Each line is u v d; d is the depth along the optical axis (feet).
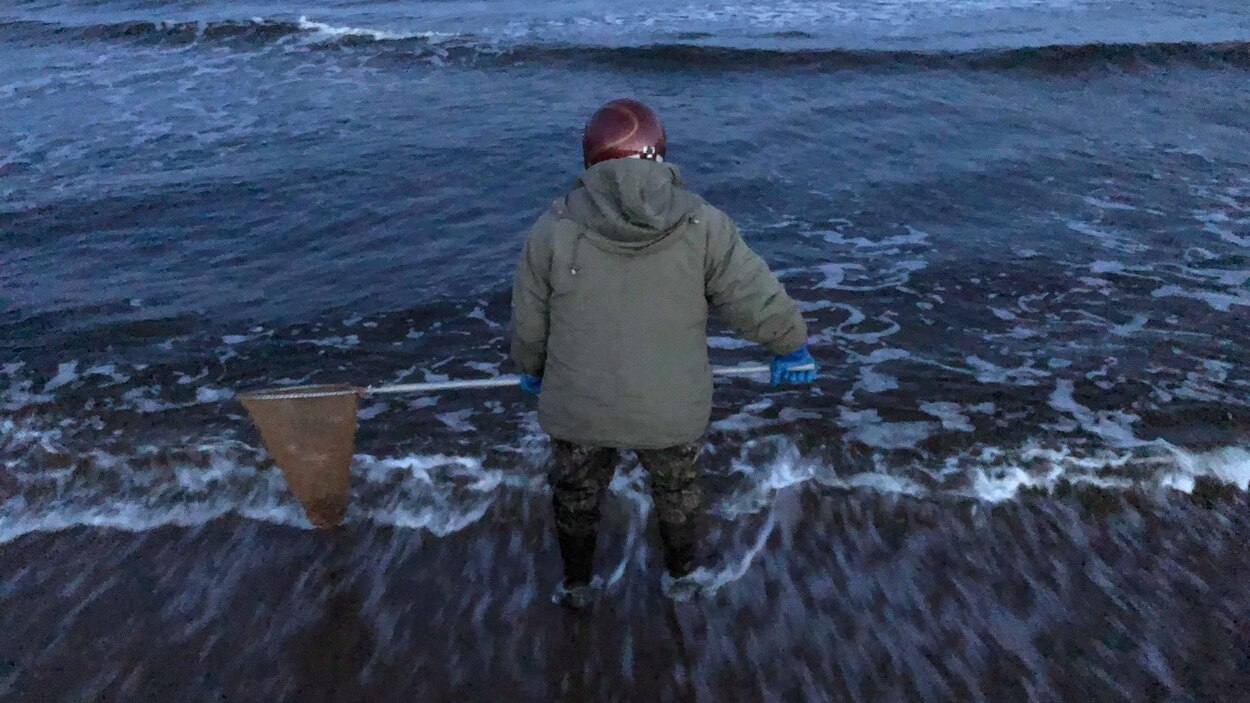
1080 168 25.71
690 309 8.12
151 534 11.91
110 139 30.37
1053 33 42.75
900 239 21.22
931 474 12.46
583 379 8.16
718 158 27.37
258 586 10.97
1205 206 22.70
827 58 38.60
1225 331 16.42
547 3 54.19
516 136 29.58
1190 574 10.81
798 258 20.30
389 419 14.15
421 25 48.34
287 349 16.58
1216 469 12.46
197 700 9.37
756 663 9.67
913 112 31.96
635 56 39.63
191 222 23.09
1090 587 10.63
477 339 16.93
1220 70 36.60
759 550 11.30
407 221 22.97
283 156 28.17
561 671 9.63
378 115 32.76
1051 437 13.17
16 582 11.16
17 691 9.52
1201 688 9.23
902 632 10.02
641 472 12.30
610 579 10.87
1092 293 18.13
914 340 16.47
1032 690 9.25
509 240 21.67
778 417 13.88
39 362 16.05
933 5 50.67
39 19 50.49
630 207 7.50
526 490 12.34
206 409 14.48
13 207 24.09
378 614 10.48
